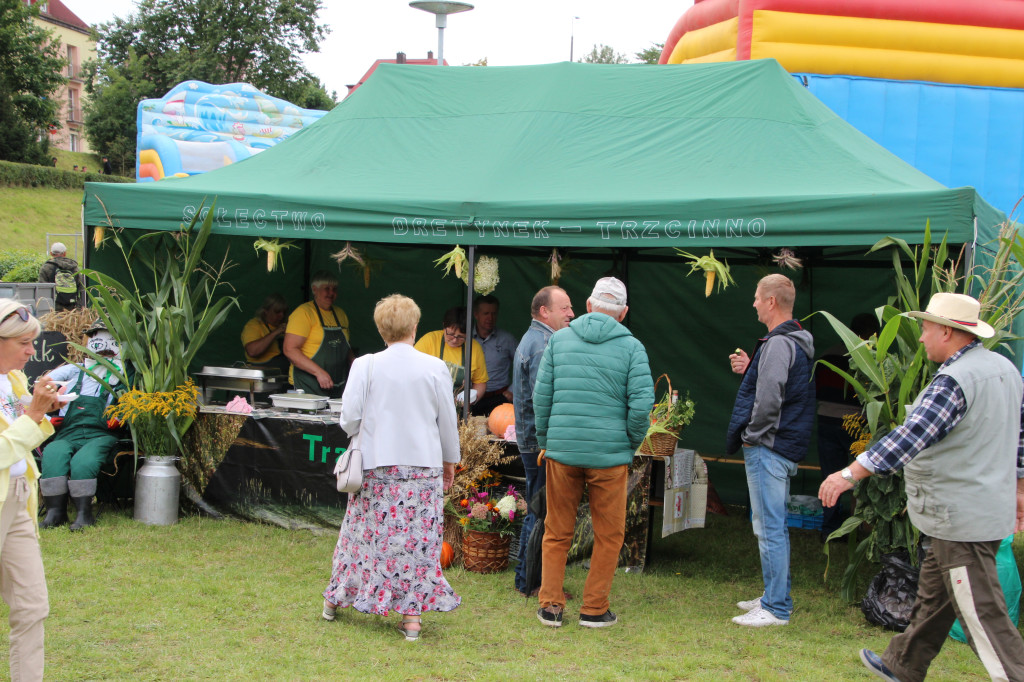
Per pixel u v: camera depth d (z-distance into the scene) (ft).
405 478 13.52
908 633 11.70
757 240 16.55
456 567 17.90
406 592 13.55
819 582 17.98
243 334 24.71
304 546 18.56
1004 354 15.48
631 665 13.12
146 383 19.97
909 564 15.06
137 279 22.97
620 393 14.21
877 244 15.66
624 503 14.52
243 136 67.31
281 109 69.10
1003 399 10.98
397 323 13.58
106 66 180.24
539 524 15.75
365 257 24.12
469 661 13.05
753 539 21.58
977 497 10.85
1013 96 28.48
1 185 122.42
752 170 18.75
